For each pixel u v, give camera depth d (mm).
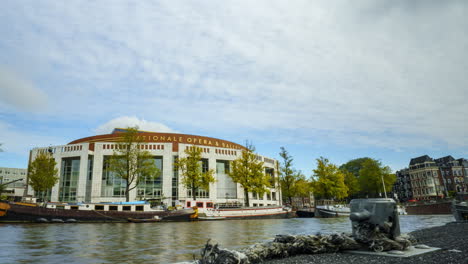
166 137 64062
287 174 59500
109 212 35719
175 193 57125
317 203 62969
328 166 58688
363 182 77938
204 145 66062
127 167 47438
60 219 32656
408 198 102688
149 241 14180
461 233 11422
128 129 49031
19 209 30547
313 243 6742
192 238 15734
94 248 11492
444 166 97750
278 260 6184
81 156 56125
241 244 12773
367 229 6867
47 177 50062
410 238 7590
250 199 63656
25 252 10344
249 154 55812
